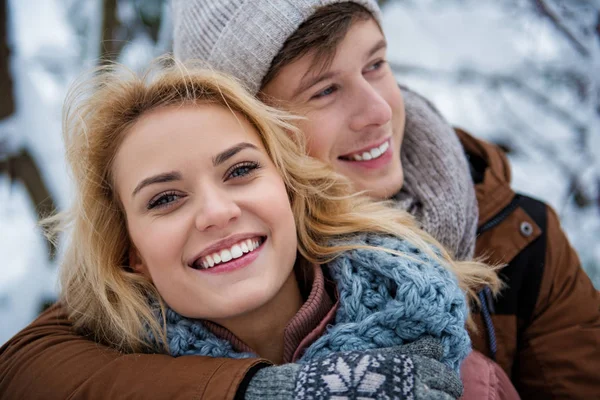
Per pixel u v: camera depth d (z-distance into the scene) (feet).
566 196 8.50
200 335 3.67
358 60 4.33
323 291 3.85
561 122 8.76
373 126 4.45
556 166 8.70
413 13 8.94
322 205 4.33
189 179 3.49
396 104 4.71
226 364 3.20
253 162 3.68
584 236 8.29
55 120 7.64
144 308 3.85
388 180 4.67
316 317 3.77
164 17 7.75
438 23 8.84
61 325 4.36
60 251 5.12
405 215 4.41
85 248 4.14
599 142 8.38
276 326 3.84
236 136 3.65
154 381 3.19
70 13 8.41
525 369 4.77
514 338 4.69
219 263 3.53
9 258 8.41
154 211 3.54
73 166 4.17
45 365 3.67
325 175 4.34
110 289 4.13
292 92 4.35
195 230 3.47
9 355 4.07
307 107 4.42
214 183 3.52
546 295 4.74
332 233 4.11
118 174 3.76
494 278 4.43
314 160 4.38
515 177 8.66
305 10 4.16
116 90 3.86
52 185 7.50
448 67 8.74
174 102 3.68
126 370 3.36
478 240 4.85
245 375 3.09
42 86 8.21
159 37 7.82
